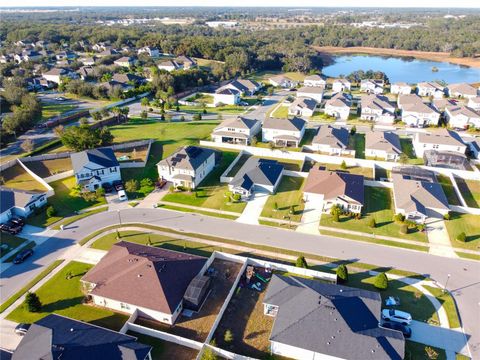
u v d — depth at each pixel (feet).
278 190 240.73
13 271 168.86
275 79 554.46
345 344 122.42
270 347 129.59
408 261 175.01
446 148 293.43
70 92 470.80
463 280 163.12
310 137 337.93
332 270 169.07
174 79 496.23
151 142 319.68
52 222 206.59
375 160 288.92
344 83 519.60
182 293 147.54
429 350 125.90
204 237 193.26
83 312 146.41
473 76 654.12
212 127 366.02
